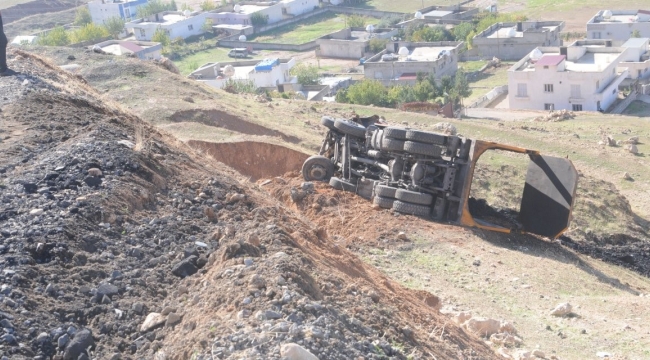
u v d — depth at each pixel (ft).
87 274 32.01
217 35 363.15
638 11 296.51
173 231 36.94
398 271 54.75
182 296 31.01
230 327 26.81
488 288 53.31
